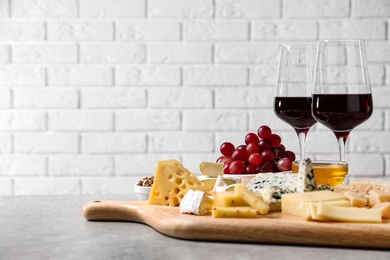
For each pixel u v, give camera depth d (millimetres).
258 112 2752
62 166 2762
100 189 2764
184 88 2754
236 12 2748
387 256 1164
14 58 2752
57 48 2754
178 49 2752
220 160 1821
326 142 2754
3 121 2756
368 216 1257
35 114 2756
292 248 1223
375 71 2752
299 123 1720
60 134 2760
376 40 2752
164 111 2754
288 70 1701
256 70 2752
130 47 2752
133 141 2758
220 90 2752
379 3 2750
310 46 1706
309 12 2752
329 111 1528
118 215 1458
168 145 2762
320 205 1256
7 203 1690
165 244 1251
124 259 1140
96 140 2760
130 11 2750
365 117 1537
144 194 1599
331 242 1227
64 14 2752
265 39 2752
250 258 1144
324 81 1538
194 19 2748
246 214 1310
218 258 1143
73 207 1634
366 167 2754
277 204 1378
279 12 2752
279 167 1751
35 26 2752
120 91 2754
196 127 2754
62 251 1196
